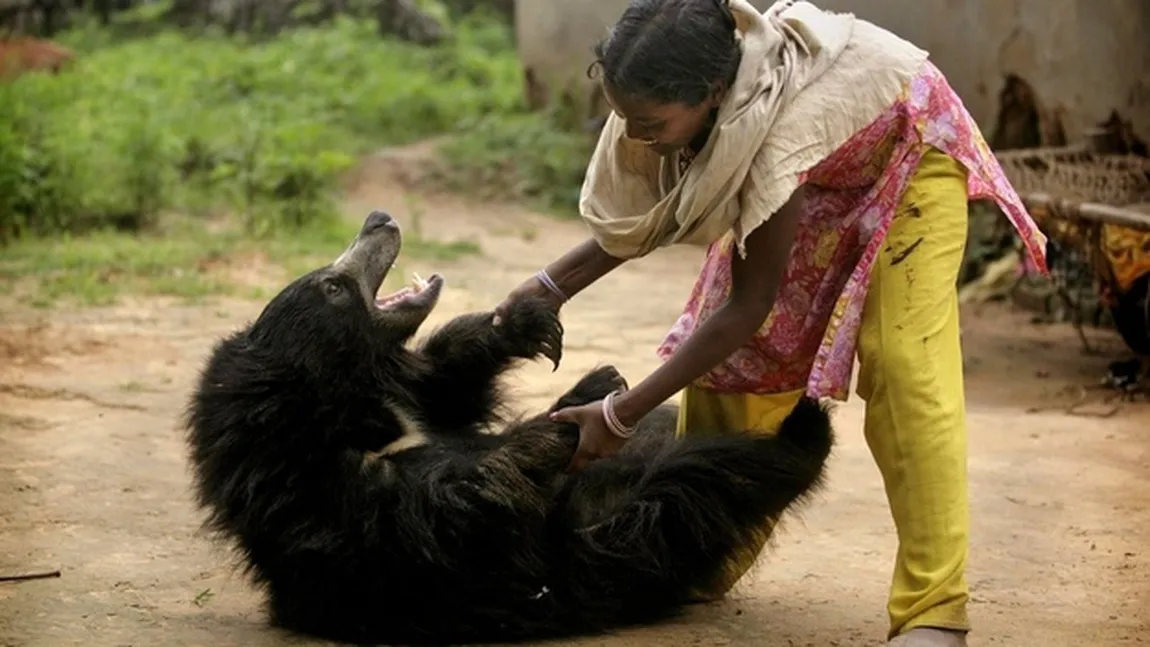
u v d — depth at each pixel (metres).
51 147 12.18
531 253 12.20
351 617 4.27
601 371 4.48
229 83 16.61
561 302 4.64
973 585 4.86
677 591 4.46
